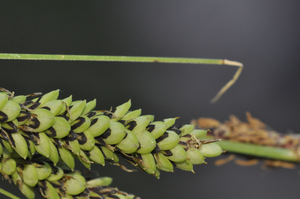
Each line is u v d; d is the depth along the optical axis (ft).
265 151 0.54
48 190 0.36
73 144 0.35
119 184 0.82
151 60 0.38
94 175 0.39
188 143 0.36
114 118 0.36
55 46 0.86
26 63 0.82
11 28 0.83
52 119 0.34
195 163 0.36
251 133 0.54
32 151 0.35
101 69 0.88
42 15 0.87
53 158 0.35
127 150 0.35
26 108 0.34
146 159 0.35
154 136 0.35
